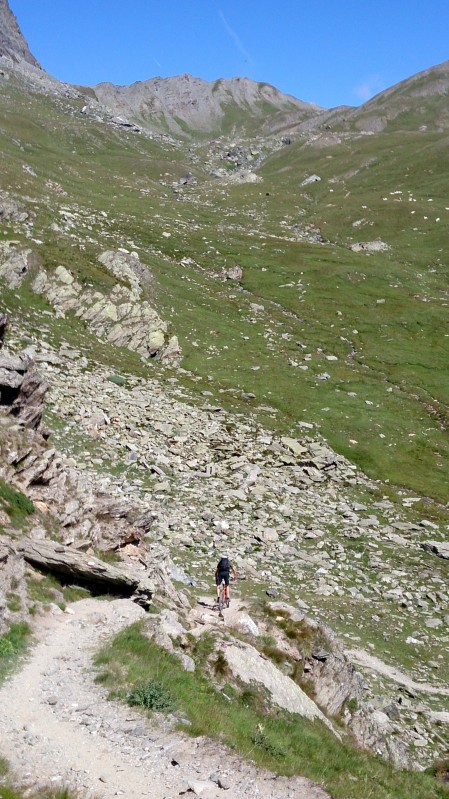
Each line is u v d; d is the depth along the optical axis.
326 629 25.02
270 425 61.97
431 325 103.69
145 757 13.70
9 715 14.20
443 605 35.72
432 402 75.94
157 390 64.62
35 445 28.42
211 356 79.56
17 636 17.75
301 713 20.39
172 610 23.81
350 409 69.69
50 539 23.89
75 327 74.06
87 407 53.78
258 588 32.97
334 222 177.25
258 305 102.88
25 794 11.49
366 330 100.00
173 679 17.62
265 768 14.59
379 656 29.62
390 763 21.39
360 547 41.84
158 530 37.50
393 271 131.00
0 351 32.84
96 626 20.06
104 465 45.47
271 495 47.25
